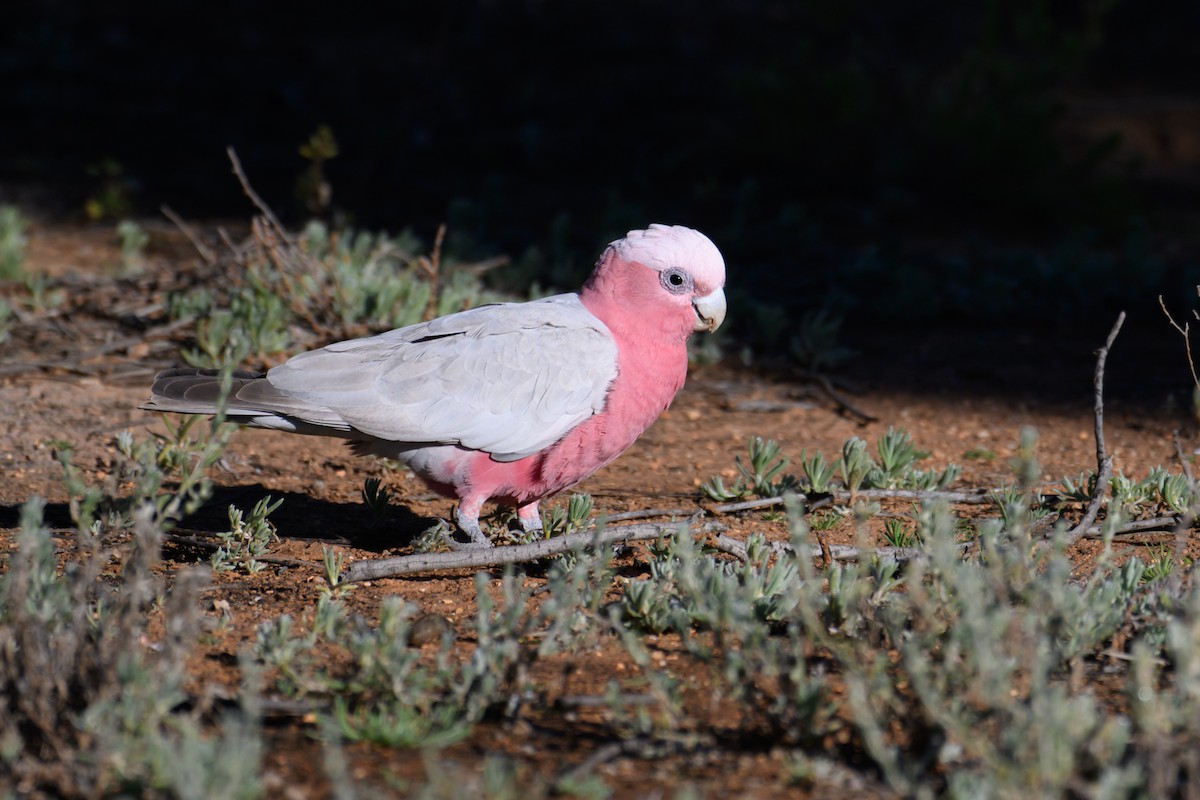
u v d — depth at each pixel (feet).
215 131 73.92
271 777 18.43
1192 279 51.72
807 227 58.39
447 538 28.32
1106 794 15.80
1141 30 105.29
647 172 71.15
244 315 41.52
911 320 50.75
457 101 80.69
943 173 68.95
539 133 72.95
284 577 27.14
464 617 25.07
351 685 20.53
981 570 22.90
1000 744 17.37
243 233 57.57
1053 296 53.01
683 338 28.86
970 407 41.32
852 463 31.17
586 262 53.42
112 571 26.66
